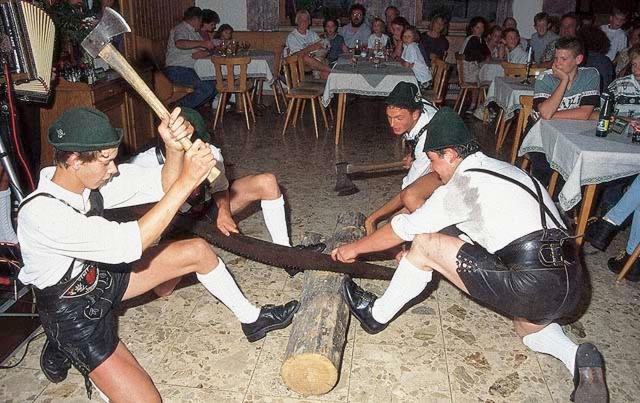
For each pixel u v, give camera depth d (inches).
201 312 108.0
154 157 94.9
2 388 87.0
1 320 104.4
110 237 64.0
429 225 83.0
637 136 119.1
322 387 83.6
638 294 118.3
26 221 64.4
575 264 80.0
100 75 177.0
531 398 87.4
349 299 96.4
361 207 161.8
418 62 243.1
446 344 100.2
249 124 260.2
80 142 61.9
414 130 113.2
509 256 79.3
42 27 116.4
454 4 344.8
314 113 241.3
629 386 90.7
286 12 344.5
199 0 335.9
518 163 201.8
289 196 170.2
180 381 89.4
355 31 312.2
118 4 241.0
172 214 65.0
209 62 263.3
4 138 119.4
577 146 116.6
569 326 106.7
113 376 71.7
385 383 90.0
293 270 120.0
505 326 105.8
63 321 69.9
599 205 160.2
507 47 273.0
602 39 260.1
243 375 91.0
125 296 80.0
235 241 98.9
